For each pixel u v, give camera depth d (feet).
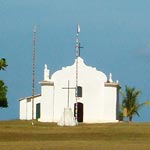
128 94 499.10
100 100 435.12
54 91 432.25
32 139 253.65
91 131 289.53
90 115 433.48
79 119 431.84
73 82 432.25
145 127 308.19
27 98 458.50
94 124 363.35
